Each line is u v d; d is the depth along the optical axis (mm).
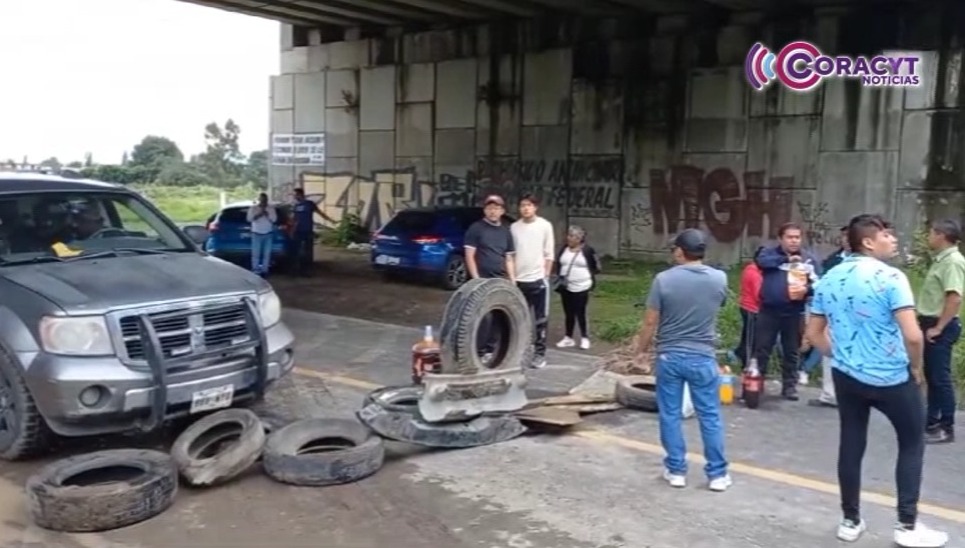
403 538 4551
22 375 5344
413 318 12086
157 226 6922
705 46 18297
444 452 5957
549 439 6281
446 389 5988
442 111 22828
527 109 21156
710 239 18516
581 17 20062
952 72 15547
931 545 4402
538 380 8227
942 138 15711
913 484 4383
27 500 4883
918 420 4359
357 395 7504
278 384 7844
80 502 4574
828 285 4539
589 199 20250
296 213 17172
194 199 42688
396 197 24000
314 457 5301
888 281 4270
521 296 6477
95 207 6664
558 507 4980
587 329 10758
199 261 6477
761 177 17766
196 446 5520
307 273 17359
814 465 5766
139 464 5105
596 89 19922
